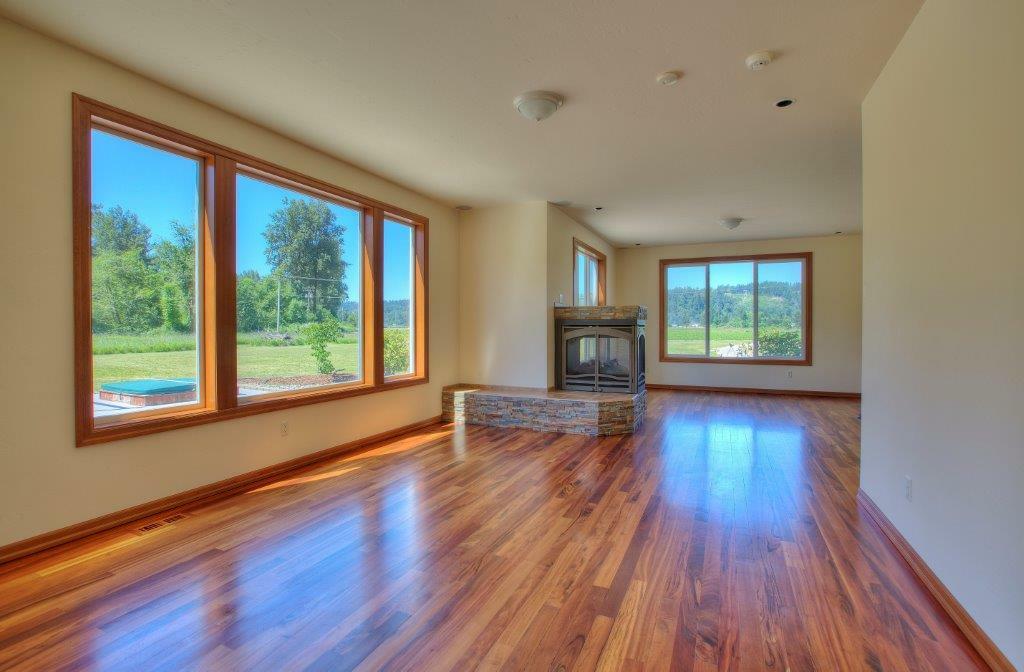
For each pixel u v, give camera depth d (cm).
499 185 501
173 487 303
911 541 230
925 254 216
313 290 416
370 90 299
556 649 172
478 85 293
